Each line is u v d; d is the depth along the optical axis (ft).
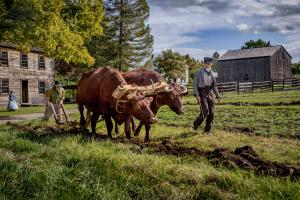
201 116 39.50
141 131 40.96
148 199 18.10
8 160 22.75
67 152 27.35
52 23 78.64
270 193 17.43
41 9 76.95
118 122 35.70
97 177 20.52
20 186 18.54
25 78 139.23
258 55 217.15
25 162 23.79
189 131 40.42
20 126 47.03
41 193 17.81
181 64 253.65
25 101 142.51
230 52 237.45
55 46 80.07
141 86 35.58
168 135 38.09
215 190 18.15
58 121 50.80
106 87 35.50
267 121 51.52
